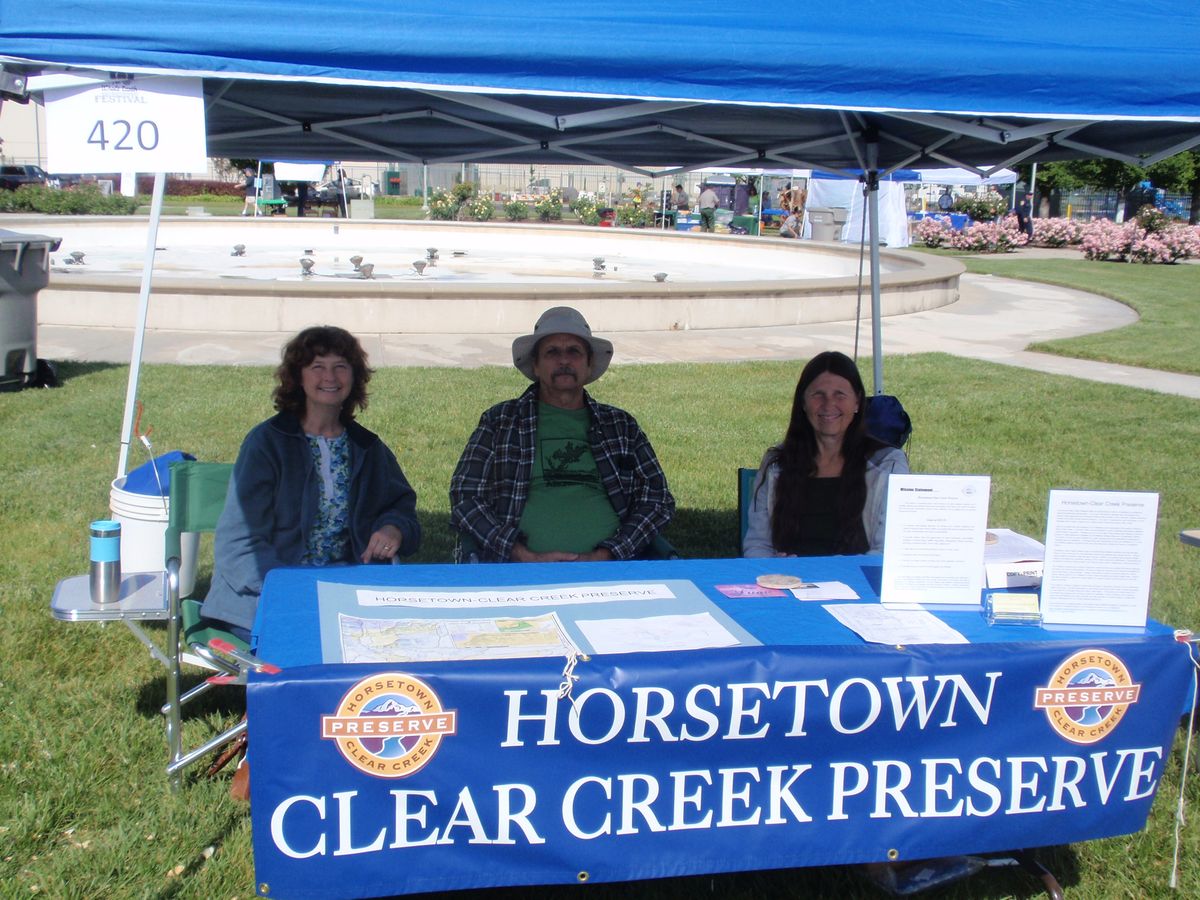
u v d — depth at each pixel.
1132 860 3.43
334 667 2.56
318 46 2.78
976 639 2.93
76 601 3.47
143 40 2.74
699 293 14.27
